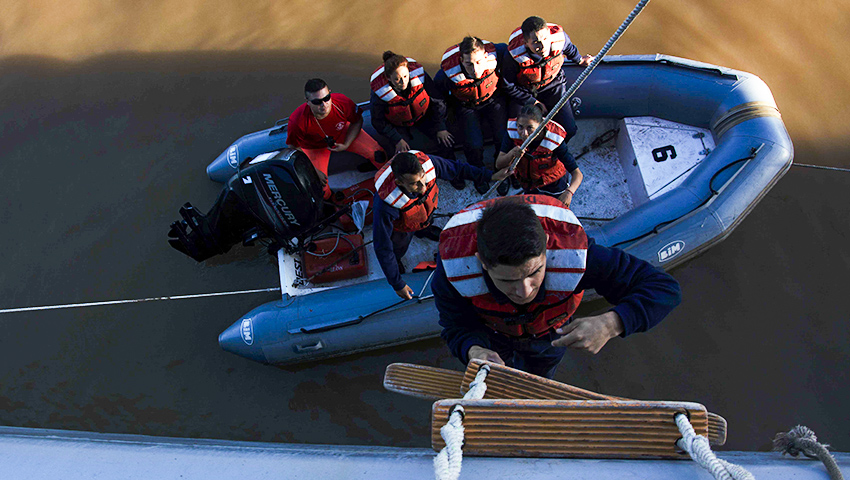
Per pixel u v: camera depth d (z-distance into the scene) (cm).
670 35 422
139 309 364
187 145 414
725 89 337
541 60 320
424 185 264
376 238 269
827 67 402
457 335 150
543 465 70
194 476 83
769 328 329
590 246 136
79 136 426
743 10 427
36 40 470
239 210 321
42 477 90
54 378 347
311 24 456
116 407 336
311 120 334
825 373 316
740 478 60
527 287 114
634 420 74
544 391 101
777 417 307
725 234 319
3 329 363
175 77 443
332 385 336
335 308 323
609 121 383
